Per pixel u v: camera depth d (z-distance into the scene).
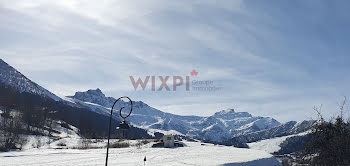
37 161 37.72
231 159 38.19
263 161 39.62
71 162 36.59
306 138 16.81
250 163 37.09
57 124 150.50
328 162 15.34
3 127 91.50
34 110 139.75
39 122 132.25
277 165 39.66
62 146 86.19
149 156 42.81
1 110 140.50
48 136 112.25
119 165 33.59
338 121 15.63
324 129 15.88
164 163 34.72
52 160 38.66
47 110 160.25
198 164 33.47
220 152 49.12
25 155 44.91
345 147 14.89
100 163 35.50
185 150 53.22
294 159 17.06
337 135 15.39
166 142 62.91
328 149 15.45
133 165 33.50
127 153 48.38
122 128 16.67
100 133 154.00
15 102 177.25
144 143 71.44
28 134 105.50
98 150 55.09
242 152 49.38
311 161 16.05
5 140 78.06
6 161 37.56
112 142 82.75
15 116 120.12
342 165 14.86
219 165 33.22
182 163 34.44
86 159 39.56
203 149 55.50
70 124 180.50
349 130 15.27
